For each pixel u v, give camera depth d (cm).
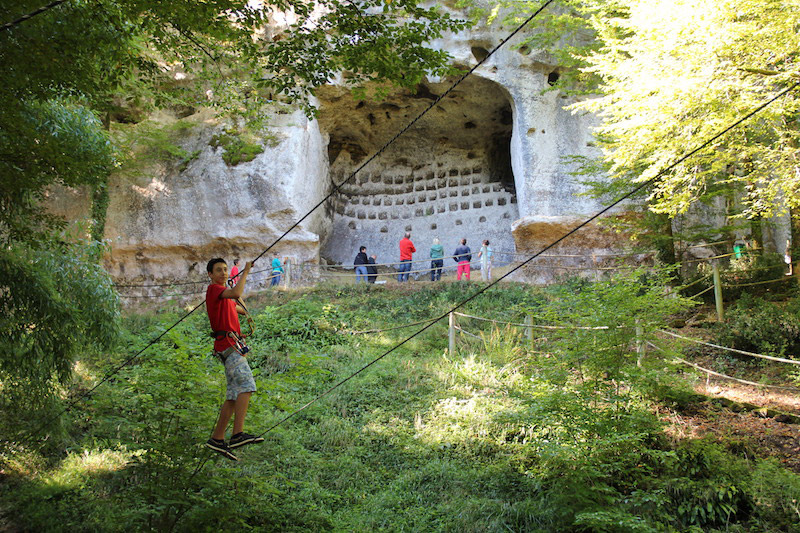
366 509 905
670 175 1215
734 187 1538
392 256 2625
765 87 1077
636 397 913
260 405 869
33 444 1004
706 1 1054
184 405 795
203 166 2244
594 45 1884
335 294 1919
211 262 681
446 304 1728
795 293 1429
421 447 1033
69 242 1098
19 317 937
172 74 2011
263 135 2239
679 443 898
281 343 1455
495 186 2648
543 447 848
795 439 911
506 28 2248
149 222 2214
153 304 2131
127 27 840
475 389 1213
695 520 789
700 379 1173
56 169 918
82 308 1037
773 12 1041
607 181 2116
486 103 2452
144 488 760
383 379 1298
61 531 851
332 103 2395
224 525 792
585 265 2041
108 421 827
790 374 1093
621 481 848
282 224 2183
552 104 2272
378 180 2838
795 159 1139
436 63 818
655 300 895
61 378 982
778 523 759
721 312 1402
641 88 1152
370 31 794
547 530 798
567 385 927
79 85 839
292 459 1012
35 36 704
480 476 942
